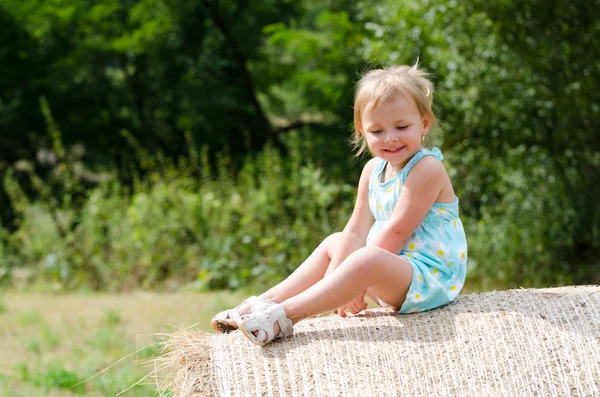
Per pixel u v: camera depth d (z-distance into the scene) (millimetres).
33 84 15922
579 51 8453
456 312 3246
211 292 9305
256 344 3100
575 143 9023
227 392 2945
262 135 17281
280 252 9711
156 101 17234
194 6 15930
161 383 3254
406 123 3412
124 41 15203
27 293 9633
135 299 8742
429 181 3428
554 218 9133
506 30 8367
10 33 15555
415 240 3492
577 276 9070
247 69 17297
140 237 10031
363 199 3785
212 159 16734
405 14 8930
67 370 5930
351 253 3586
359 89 3543
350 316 3436
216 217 10125
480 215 9672
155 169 13492
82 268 10148
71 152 16734
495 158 9203
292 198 10055
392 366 2949
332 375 2928
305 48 14797
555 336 3020
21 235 10852
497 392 2834
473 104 8594
